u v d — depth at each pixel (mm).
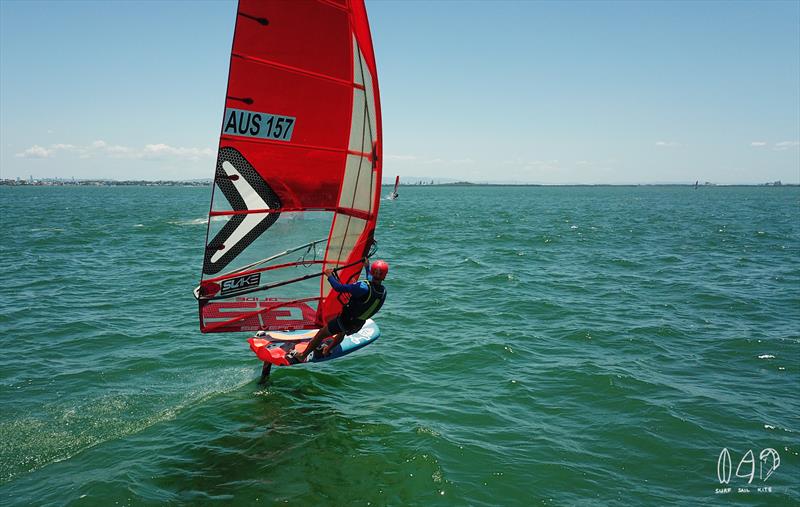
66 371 9078
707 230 34781
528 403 8094
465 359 9945
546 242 27625
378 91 7863
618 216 50812
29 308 12914
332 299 8633
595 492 5898
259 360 9789
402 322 12406
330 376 9141
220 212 7031
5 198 89688
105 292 14953
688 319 12570
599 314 13023
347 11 7133
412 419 7543
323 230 8086
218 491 5812
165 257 21516
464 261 20984
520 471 6266
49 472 6113
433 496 5789
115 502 5562
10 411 7574
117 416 7520
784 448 6773
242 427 7266
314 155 7566
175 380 8859
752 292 15383
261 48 6621
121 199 91938
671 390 8477
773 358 9906
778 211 59906
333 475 6145
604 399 8188
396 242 27500
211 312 7641
